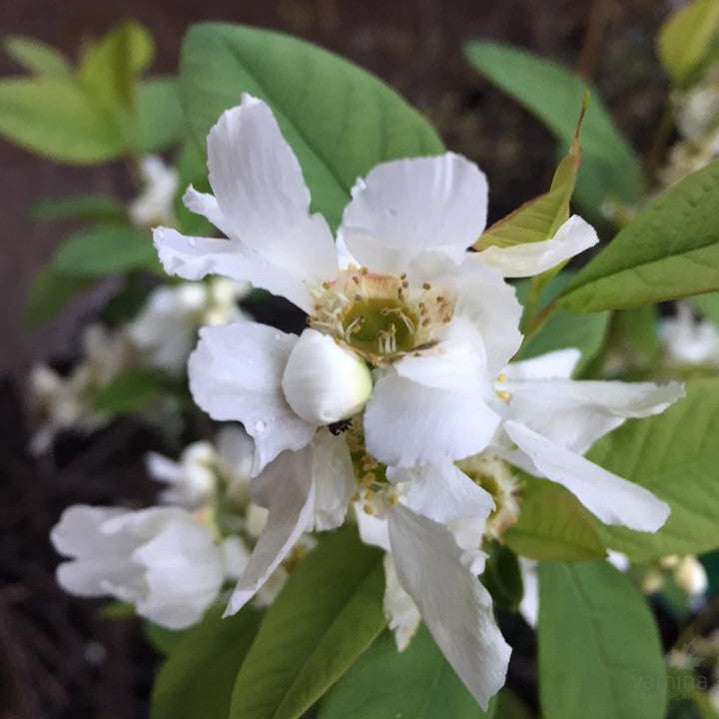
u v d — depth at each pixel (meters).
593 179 0.17
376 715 0.10
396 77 0.32
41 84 0.19
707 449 0.11
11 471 0.29
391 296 0.08
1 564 0.27
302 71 0.11
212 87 0.11
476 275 0.08
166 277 0.20
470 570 0.08
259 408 0.08
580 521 0.09
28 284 0.32
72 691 0.26
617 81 0.31
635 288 0.10
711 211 0.09
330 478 0.08
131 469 0.29
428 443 0.07
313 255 0.08
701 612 0.18
